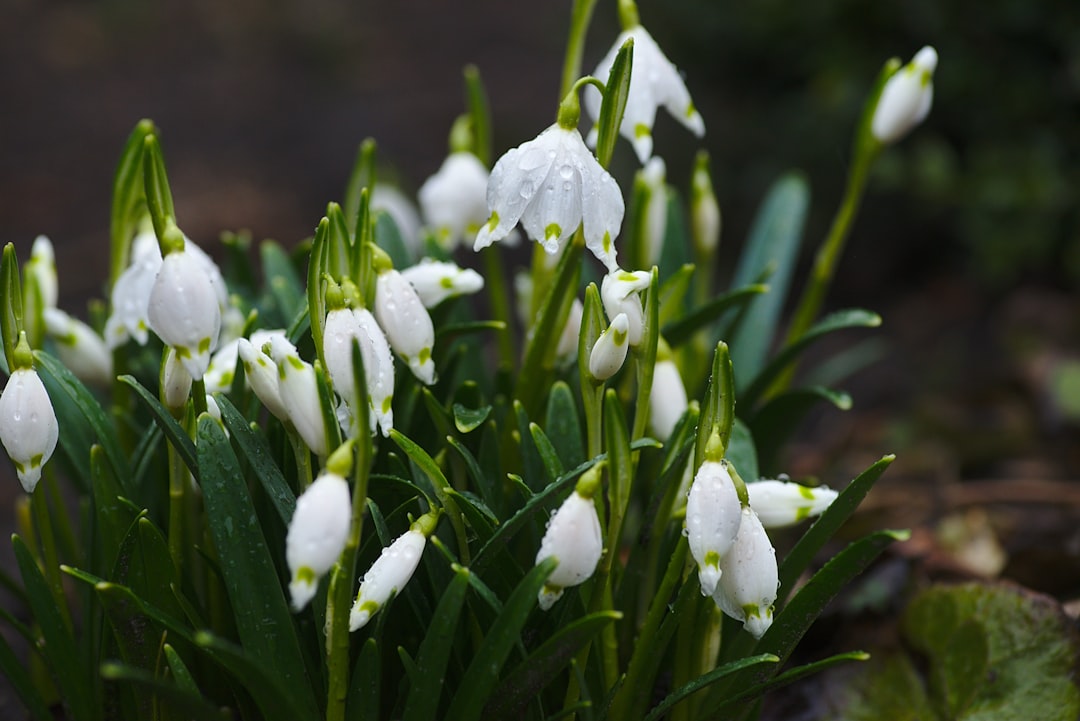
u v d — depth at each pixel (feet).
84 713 1.68
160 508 1.81
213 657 1.57
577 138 1.58
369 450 1.50
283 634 1.59
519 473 1.78
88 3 7.39
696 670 1.65
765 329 2.06
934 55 1.87
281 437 1.71
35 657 1.86
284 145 5.58
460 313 1.90
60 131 5.66
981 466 2.94
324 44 6.90
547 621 1.63
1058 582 2.04
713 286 4.09
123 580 1.62
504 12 7.42
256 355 1.56
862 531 2.42
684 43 4.21
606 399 1.54
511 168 1.58
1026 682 1.84
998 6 3.71
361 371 1.47
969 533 2.42
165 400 1.60
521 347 2.95
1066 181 3.81
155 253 1.73
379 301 1.59
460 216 1.95
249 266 1.98
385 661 1.67
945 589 1.89
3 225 4.68
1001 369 3.55
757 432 1.95
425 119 5.87
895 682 1.89
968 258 4.17
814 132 4.03
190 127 5.78
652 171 1.93
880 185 3.86
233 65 6.66
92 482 1.67
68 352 1.86
